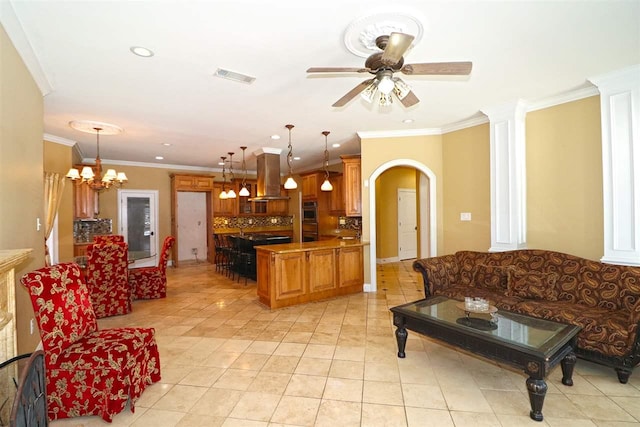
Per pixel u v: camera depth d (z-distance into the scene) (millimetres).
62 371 2127
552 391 2391
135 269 5270
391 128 5082
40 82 3004
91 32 2305
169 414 2191
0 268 1547
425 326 2756
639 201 3043
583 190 3600
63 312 2219
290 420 2111
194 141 5762
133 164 7891
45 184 4684
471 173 4715
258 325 3865
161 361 2947
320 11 2084
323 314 4254
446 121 4734
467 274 3979
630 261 3090
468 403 2275
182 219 8906
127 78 3078
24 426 1239
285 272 4578
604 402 2248
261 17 2143
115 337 2344
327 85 3291
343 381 2582
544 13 2156
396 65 2223
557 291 3219
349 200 5773
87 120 4398
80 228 7035
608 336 2480
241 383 2568
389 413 2172
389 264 8000
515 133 3967
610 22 2271
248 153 6953
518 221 3986
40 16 2107
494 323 2568
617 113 3164
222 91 3430
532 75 3162
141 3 1984
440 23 2252
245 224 9641
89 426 2086
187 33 2330
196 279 6602
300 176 9125
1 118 2150
